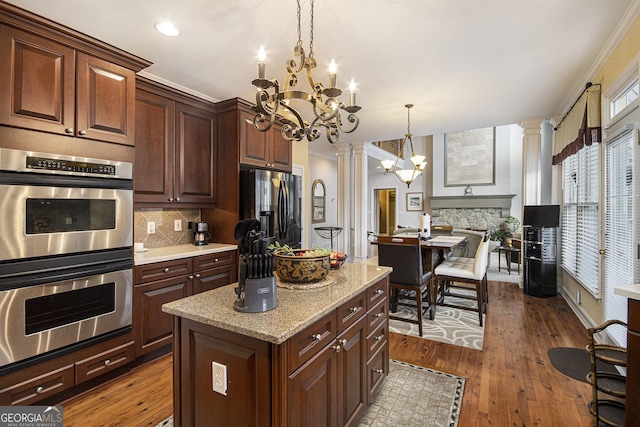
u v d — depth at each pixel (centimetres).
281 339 109
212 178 338
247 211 326
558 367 244
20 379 179
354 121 183
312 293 159
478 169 902
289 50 246
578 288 367
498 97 355
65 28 194
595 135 282
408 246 308
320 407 137
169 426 180
